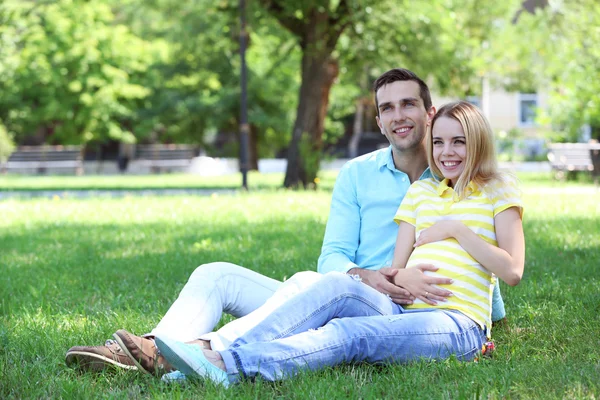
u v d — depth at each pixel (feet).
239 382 12.34
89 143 145.59
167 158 135.13
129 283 23.58
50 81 132.67
